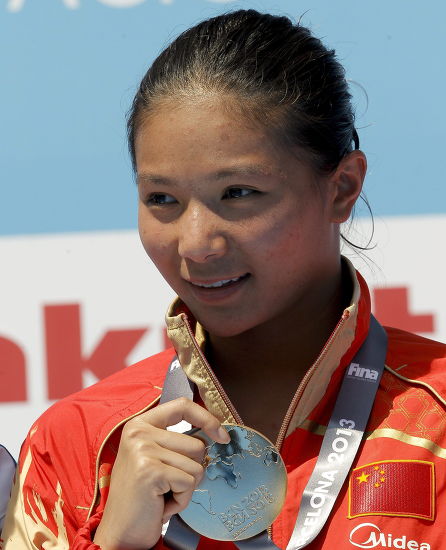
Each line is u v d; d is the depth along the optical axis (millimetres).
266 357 5523
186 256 5000
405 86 9781
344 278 5637
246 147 4965
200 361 5285
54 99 9984
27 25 10023
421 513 4980
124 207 9992
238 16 5527
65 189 9984
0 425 9906
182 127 4996
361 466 5117
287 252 5086
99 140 9961
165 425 5066
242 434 5117
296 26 5594
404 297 9789
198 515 5098
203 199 5004
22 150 9984
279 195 5023
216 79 5117
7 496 6535
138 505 4953
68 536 5523
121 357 9969
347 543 4945
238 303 5148
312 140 5148
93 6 10016
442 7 9828
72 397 5941
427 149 9789
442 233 9805
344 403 5309
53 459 5668
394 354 5574
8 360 9930
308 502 5051
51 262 9984
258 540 5062
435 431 5164
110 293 9992
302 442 5293
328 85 5363
